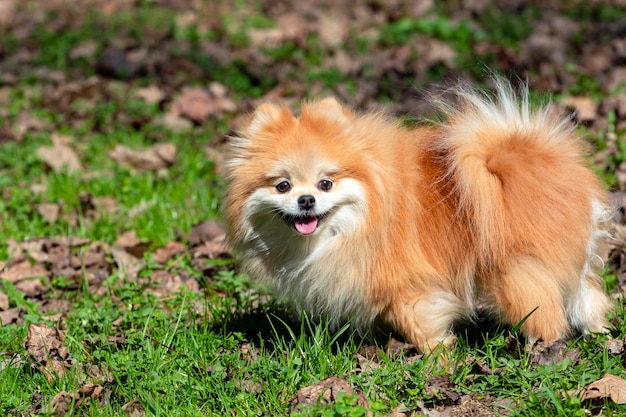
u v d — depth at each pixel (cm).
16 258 918
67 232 990
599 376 611
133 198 1054
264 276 702
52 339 710
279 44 1683
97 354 667
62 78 1545
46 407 606
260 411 593
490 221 639
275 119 675
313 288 675
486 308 679
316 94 1360
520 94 810
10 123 1334
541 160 654
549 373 609
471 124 661
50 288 863
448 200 664
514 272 647
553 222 641
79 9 2061
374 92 1363
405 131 707
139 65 1568
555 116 791
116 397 624
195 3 2073
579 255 656
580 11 1756
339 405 555
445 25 1697
